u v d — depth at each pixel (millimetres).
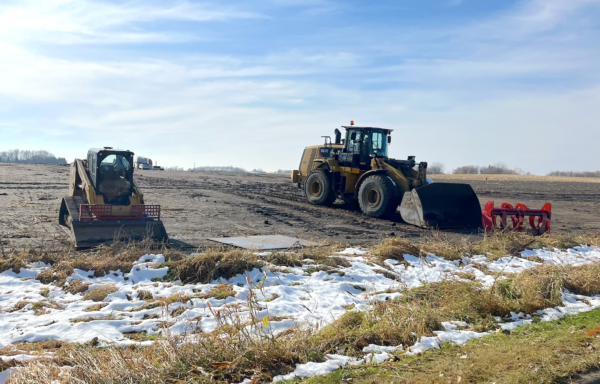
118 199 11055
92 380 3986
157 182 25047
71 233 10164
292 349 4723
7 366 4312
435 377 4180
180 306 6266
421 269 8820
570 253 10883
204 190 22406
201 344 4645
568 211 20797
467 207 15039
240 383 4129
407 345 5086
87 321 5707
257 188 25203
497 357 4621
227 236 11961
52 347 4988
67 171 29938
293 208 18016
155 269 7812
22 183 21484
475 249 10453
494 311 6215
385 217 16172
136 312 6039
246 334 4723
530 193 30438
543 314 6309
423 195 14297
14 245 9672
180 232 12156
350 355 4805
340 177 18078
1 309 6074
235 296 6789
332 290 7242
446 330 5555
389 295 6957
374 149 17406
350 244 11312
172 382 4090
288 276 7840
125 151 11000
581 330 5523
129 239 9742
